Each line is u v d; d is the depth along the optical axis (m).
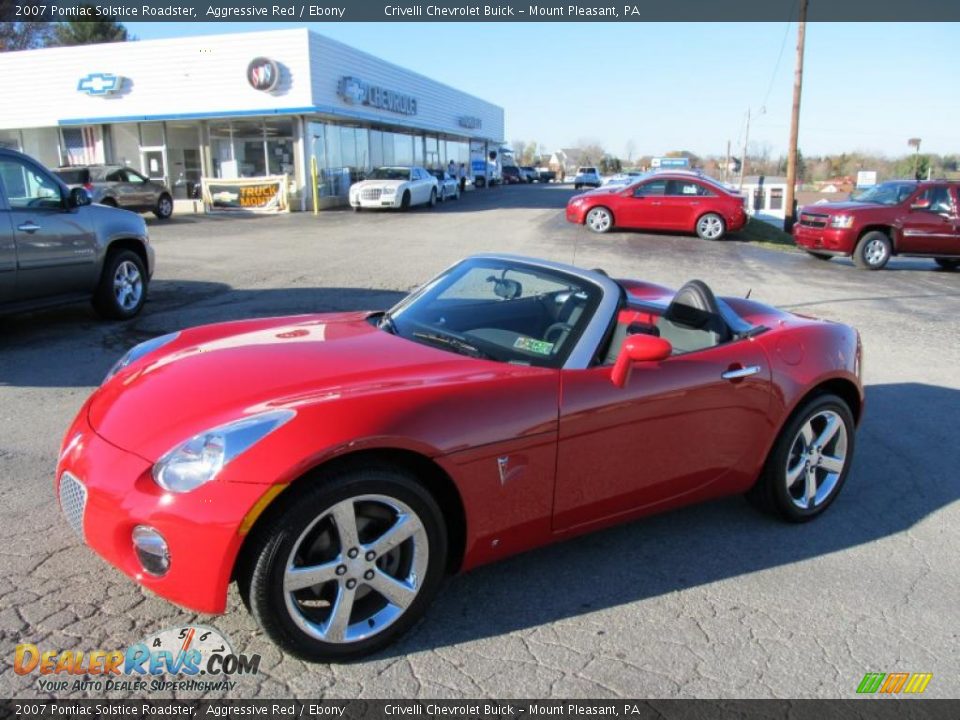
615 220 19.33
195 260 13.06
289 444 2.47
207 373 3.04
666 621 3.06
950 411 6.11
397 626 2.78
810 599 3.28
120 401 2.98
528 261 3.87
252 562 2.48
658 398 3.29
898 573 3.54
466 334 3.46
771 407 3.72
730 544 3.76
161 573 2.52
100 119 27.64
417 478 2.75
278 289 10.23
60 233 7.15
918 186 15.26
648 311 3.69
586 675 2.70
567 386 3.08
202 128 27.77
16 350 6.83
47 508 3.72
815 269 14.94
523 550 3.15
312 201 27.17
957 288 13.30
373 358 3.13
